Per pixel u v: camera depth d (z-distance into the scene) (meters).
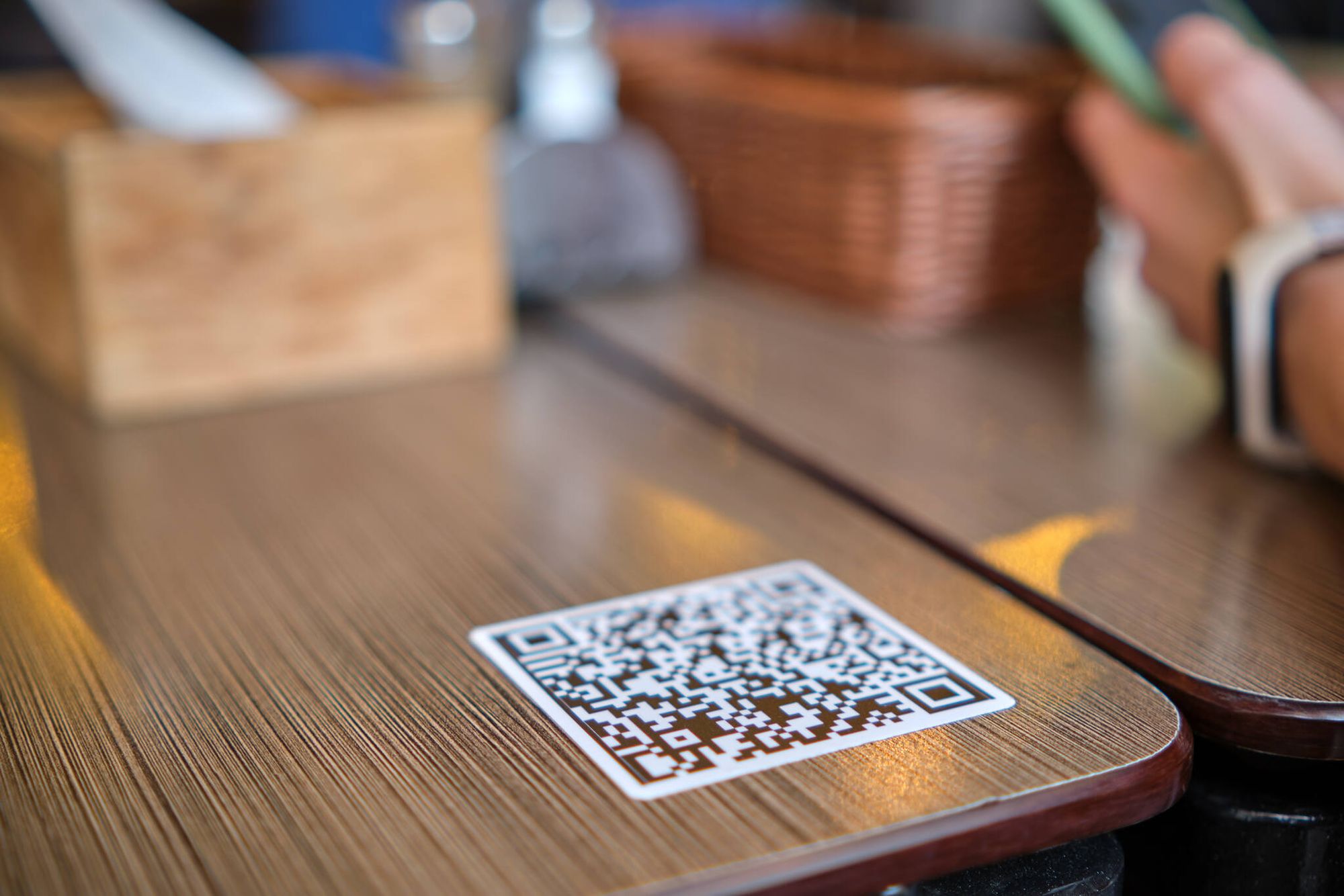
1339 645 0.49
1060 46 1.02
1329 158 0.59
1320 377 0.54
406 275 0.66
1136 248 0.72
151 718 0.47
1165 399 0.64
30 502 0.57
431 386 0.67
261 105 0.67
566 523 0.56
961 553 0.53
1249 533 0.54
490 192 0.67
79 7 0.63
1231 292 0.57
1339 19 0.97
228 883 0.42
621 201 0.74
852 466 0.58
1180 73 0.61
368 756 0.45
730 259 0.77
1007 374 0.66
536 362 0.69
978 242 0.70
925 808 0.43
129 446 0.61
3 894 0.42
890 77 0.77
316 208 0.64
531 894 0.41
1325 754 0.46
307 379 0.66
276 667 0.49
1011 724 0.46
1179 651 0.49
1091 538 0.54
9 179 0.65
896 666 0.48
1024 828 0.43
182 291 0.63
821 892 0.42
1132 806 0.44
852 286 0.71
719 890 0.42
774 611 0.51
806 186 0.72
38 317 0.66
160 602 0.52
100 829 0.43
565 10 0.75
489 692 0.48
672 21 0.89
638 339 0.69
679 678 0.48
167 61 0.65
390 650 0.49
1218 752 0.49
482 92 0.77
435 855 0.42
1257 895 0.48
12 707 0.47
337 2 0.88
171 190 0.62
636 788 0.44
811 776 0.44
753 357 0.68
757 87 0.73
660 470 0.59
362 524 0.56
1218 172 0.62
